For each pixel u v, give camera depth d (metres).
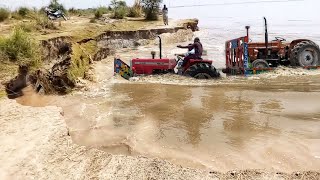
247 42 10.80
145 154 5.14
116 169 4.42
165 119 6.70
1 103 6.68
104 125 6.42
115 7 27.77
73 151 4.85
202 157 5.00
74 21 20.86
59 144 5.01
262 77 10.62
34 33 13.70
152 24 21.97
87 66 11.77
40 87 8.77
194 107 7.47
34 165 4.45
